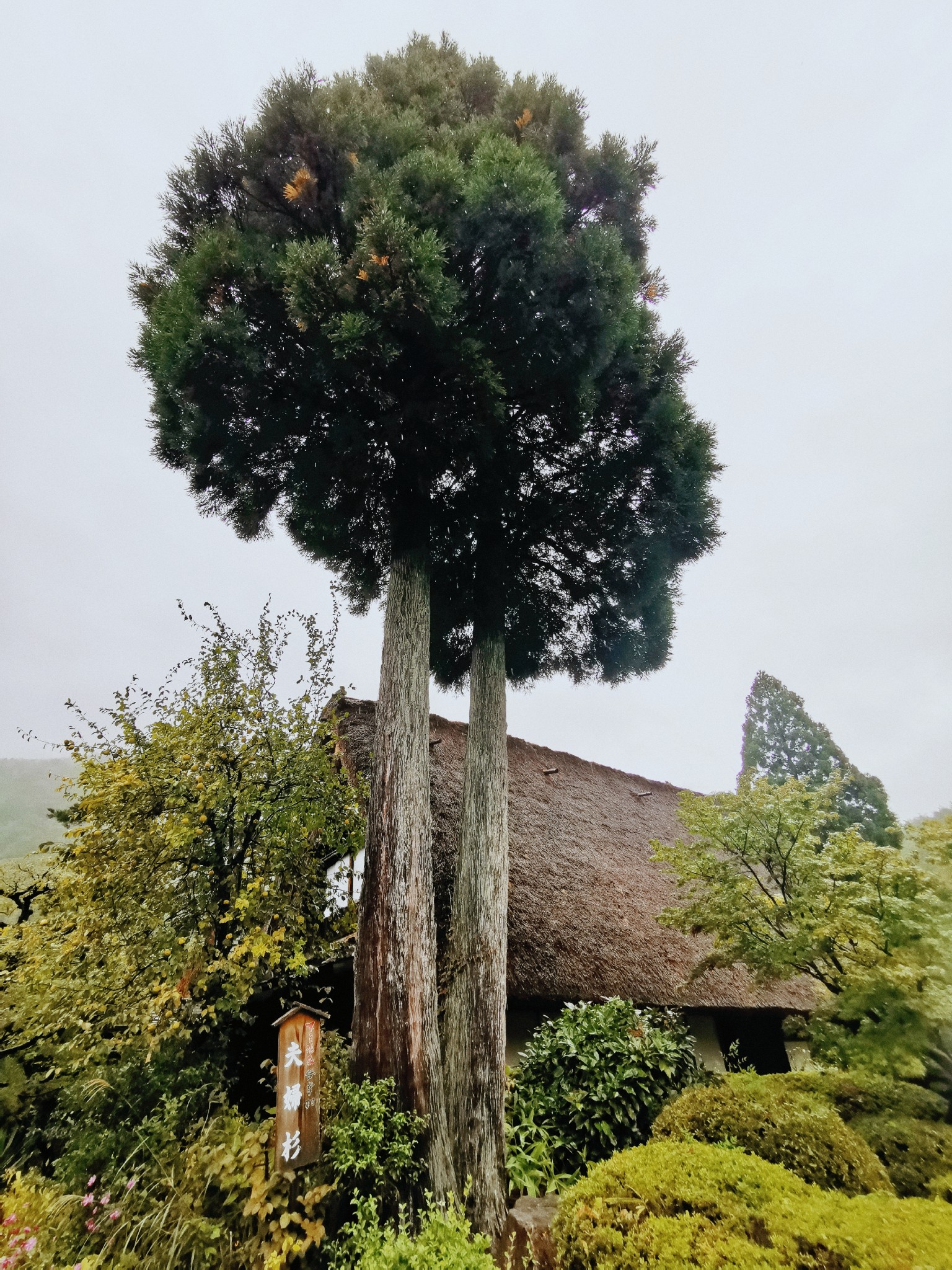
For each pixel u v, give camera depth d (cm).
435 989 407
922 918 381
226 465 588
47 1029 435
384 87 644
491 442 553
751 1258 216
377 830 445
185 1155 334
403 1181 329
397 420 534
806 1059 764
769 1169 275
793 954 429
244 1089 475
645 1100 441
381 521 677
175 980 421
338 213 556
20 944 478
